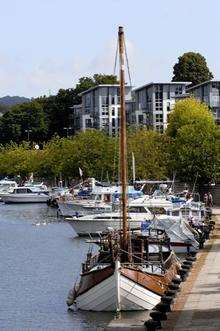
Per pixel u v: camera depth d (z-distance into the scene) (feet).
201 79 643.86
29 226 278.87
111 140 393.70
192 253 152.56
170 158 332.60
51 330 108.88
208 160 308.60
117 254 123.13
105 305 119.14
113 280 118.11
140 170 341.21
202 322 92.94
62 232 251.39
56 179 492.13
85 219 230.07
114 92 579.07
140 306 118.93
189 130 321.93
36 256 189.16
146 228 176.45
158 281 121.08
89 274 121.90
